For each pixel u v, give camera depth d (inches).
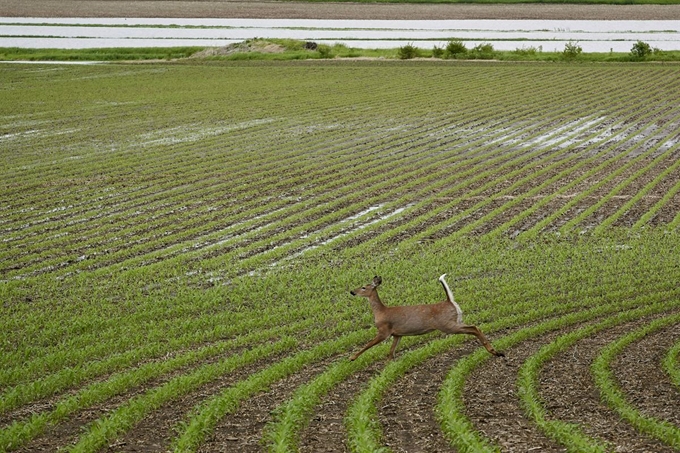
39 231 2148.1
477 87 4591.5
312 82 4840.1
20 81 5059.1
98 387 1097.4
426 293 1588.3
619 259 1813.5
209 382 1149.7
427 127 3602.4
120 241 2050.9
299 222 2210.9
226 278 1743.4
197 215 2300.7
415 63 5502.0
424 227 2142.0
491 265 1784.0
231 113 3976.4
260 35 6870.1
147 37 6865.2
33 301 1594.5
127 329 1398.9
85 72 5403.5
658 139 3262.8
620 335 1342.3
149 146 3289.9
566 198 2421.3
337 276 1715.1
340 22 7578.7
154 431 970.7
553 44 6225.4
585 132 3442.4
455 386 1050.7
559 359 1221.7
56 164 2982.3
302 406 985.5
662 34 6633.9
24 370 1178.6
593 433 926.4
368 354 1229.1
